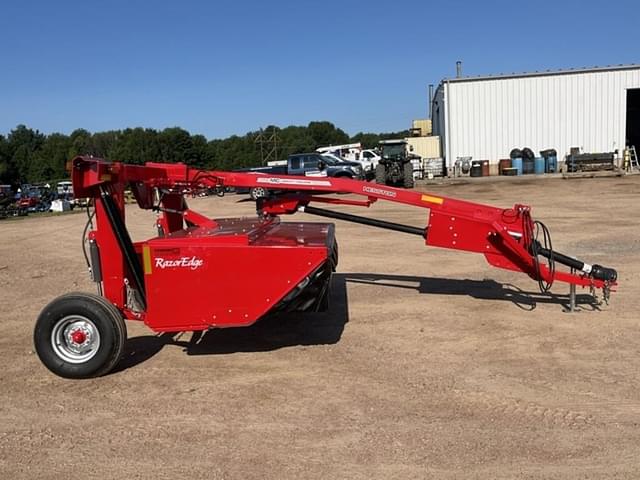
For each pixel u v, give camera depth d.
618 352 5.45
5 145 91.75
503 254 6.23
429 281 8.58
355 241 12.53
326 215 6.80
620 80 37.06
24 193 40.16
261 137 94.31
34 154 96.31
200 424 4.33
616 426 4.08
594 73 37.31
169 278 5.32
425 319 6.69
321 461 3.76
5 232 18.42
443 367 5.24
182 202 6.95
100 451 3.99
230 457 3.85
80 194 5.34
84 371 5.22
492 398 4.57
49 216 28.11
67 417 4.54
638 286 7.77
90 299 5.21
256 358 5.65
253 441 4.05
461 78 38.72
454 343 5.86
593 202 19.20
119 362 5.59
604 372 5.00
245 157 92.56
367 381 4.99
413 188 30.22
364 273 9.24
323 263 5.22
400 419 4.29
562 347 5.63
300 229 6.52
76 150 92.38
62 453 3.99
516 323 6.41
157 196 6.60
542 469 3.59
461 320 6.60
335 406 4.54
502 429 4.09
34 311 7.84
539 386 4.77
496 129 38.88
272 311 5.50
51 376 5.41
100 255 5.58
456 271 9.21
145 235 15.34
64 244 14.71
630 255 9.81
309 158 31.31
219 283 5.29
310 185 6.41
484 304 7.23
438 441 3.96
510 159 37.62
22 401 4.86
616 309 6.80
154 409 4.61
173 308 5.35
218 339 6.26
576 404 4.43
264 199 6.99
